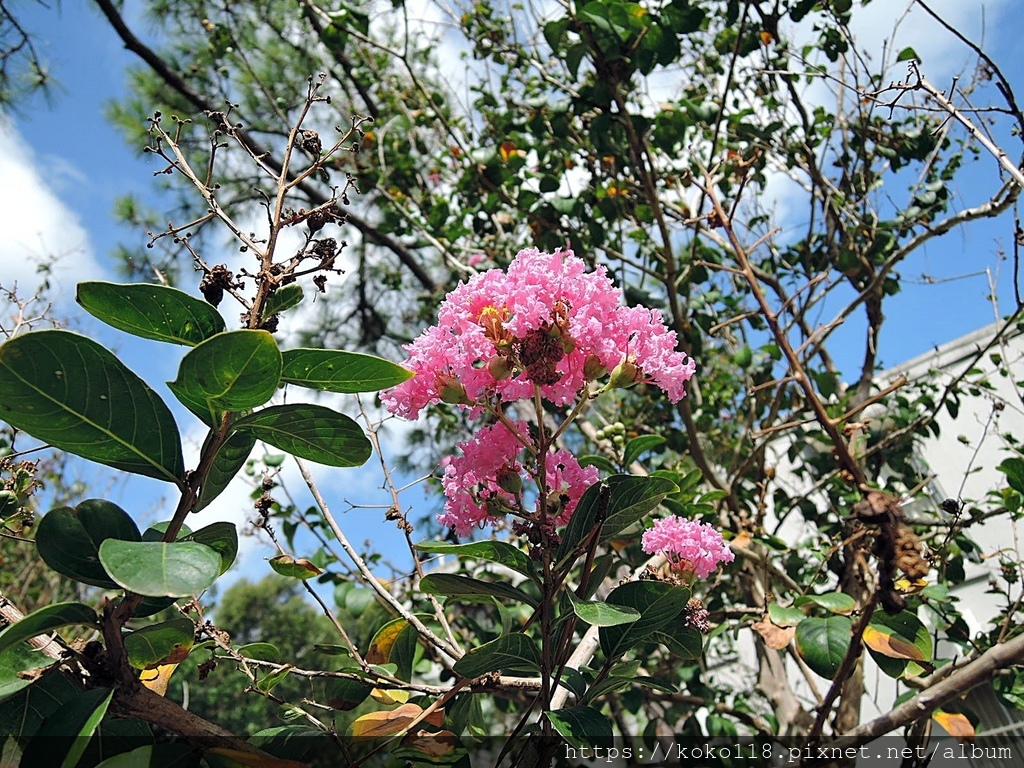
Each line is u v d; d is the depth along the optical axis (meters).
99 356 0.94
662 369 1.32
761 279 4.30
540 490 1.27
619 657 1.42
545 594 1.24
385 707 1.83
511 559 1.32
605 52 3.28
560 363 1.29
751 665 6.33
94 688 0.94
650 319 1.38
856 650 1.74
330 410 1.08
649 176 3.66
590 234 3.99
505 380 1.26
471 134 4.82
